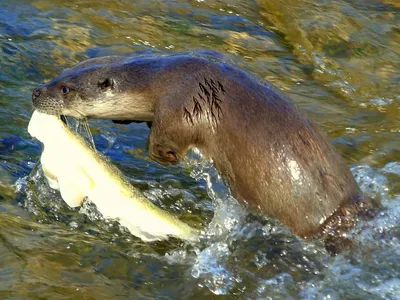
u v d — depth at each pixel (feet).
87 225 44.32
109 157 51.55
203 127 44.50
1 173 47.80
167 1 71.92
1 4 68.18
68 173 42.27
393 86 64.44
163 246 42.96
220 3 72.69
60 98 48.01
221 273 41.22
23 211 44.91
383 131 57.77
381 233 41.91
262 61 65.67
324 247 41.93
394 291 39.63
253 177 43.34
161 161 47.03
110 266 41.09
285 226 42.98
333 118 59.11
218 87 44.70
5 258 40.37
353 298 39.42
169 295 39.68
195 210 46.93
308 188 42.27
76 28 66.13
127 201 41.93
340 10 73.51
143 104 47.01
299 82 63.82
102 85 47.67
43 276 39.42
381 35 70.85
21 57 61.16
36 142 51.44
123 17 68.74
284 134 42.98
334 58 67.46
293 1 74.13
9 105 55.11
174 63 46.68
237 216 44.24
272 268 41.50
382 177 50.75
